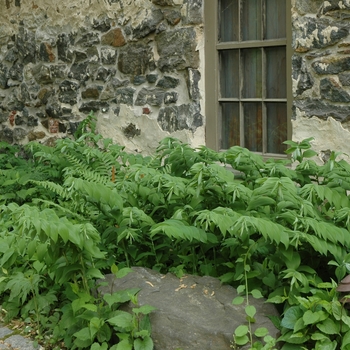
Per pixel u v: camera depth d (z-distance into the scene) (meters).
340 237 3.33
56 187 4.14
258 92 5.84
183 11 6.02
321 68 5.11
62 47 7.09
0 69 7.83
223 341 3.13
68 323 3.49
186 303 3.38
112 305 3.46
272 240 3.18
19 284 3.83
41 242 3.35
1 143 6.89
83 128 6.43
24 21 7.48
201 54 5.99
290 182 3.46
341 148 5.07
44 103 7.35
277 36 5.64
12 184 5.76
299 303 3.22
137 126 6.48
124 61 6.51
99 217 4.14
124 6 6.44
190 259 3.87
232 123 6.04
